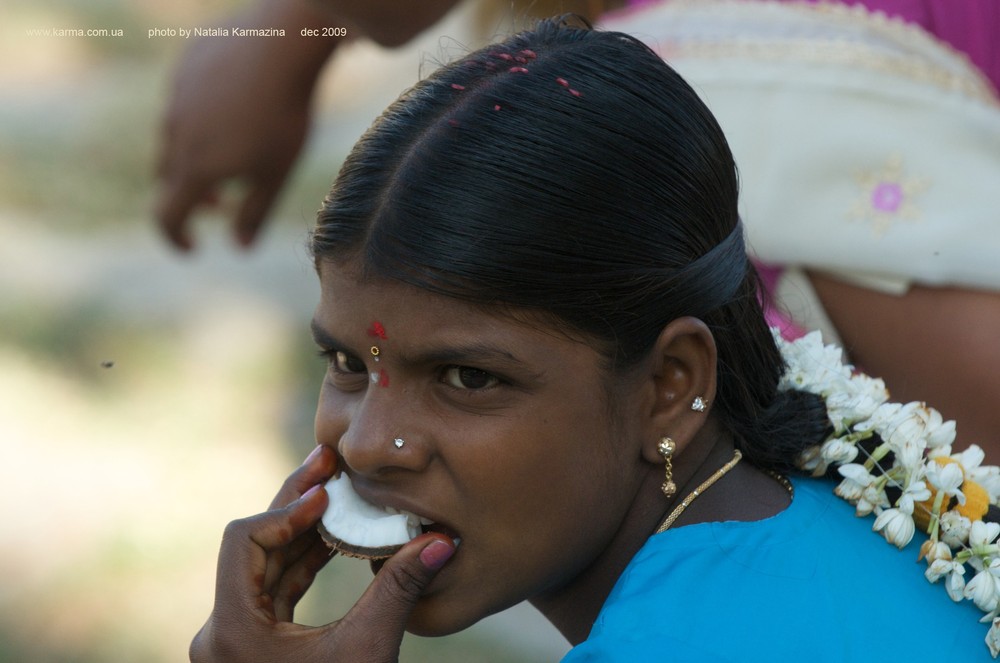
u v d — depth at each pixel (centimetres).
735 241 556
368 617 516
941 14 727
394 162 508
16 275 2353
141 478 1725
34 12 3697
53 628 1415
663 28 775
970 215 707
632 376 525
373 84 3244
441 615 531
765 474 583
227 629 543
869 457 574
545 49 542
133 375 2017
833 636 499
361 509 546
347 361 544
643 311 513
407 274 492
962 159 710
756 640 489
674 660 479
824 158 721
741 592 506
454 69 541
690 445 563
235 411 1917
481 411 507
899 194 715
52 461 1758
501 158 494
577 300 497
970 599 550
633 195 507
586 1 866
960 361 720
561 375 505
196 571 1522
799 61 725
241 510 1653
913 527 554
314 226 547
